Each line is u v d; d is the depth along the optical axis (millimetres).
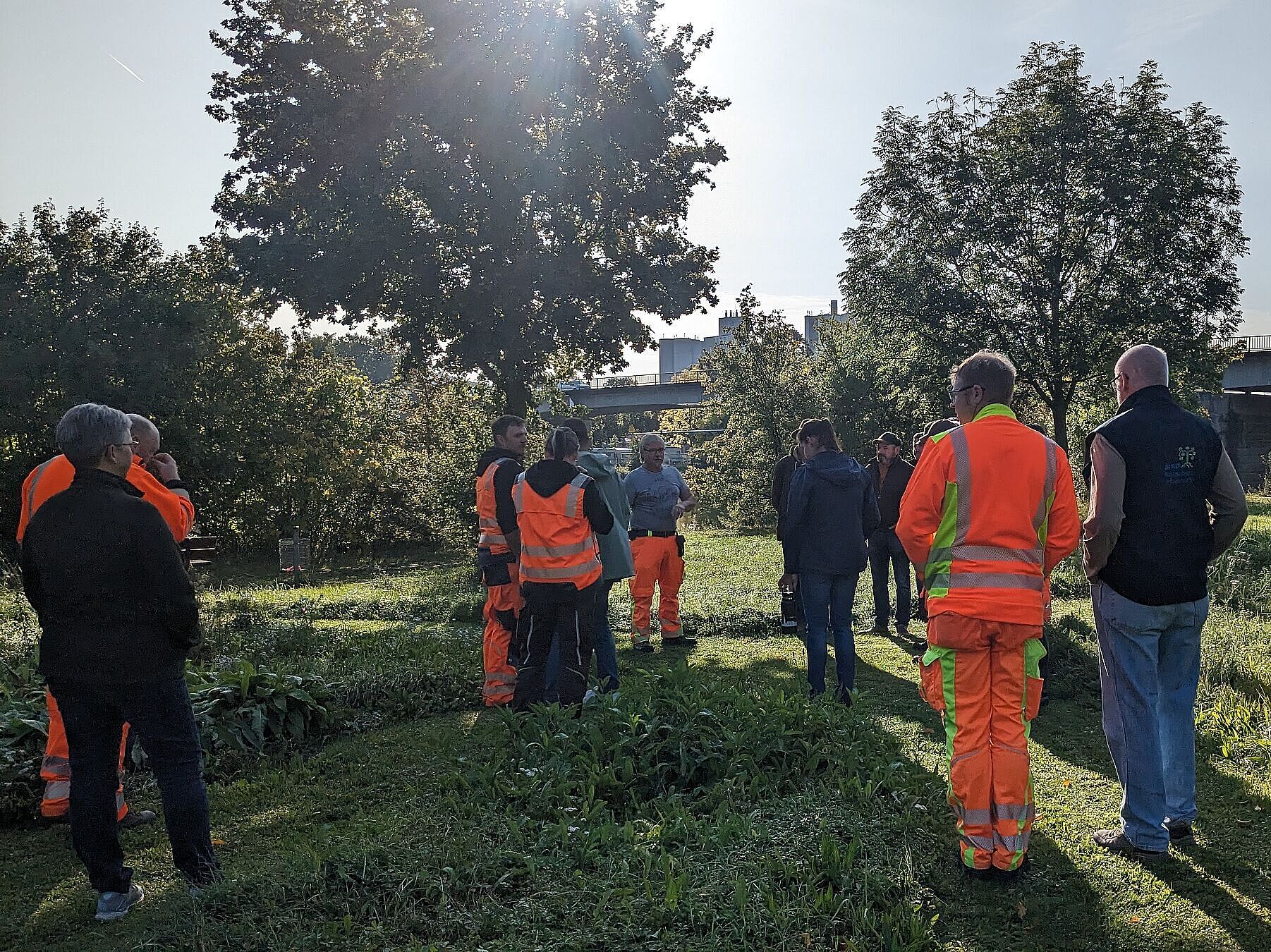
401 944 3395
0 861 4340
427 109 25484
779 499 9281
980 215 32750
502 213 26375
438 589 17781
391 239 25859
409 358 29391
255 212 27203
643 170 27625
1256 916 3574
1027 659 3916
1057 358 32250
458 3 26188
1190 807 4250
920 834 4191
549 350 27000
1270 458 51094
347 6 28156
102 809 3785
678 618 10125
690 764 4945
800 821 4199
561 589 6242
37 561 3805
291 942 3371
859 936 3365
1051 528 3992
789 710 5402
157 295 31000
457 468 29031
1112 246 32344
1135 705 4137
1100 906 3660
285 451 33625
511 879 3855
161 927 3590
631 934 3416
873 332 35375
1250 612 10250
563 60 26406
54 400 29500
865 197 34906
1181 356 32219
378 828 4449
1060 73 32844
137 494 3947
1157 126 31562
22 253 31125
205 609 14055
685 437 47625
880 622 9906
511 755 5305
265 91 27391
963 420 4219
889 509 9688
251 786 5266
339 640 9953
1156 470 4121
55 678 3768
